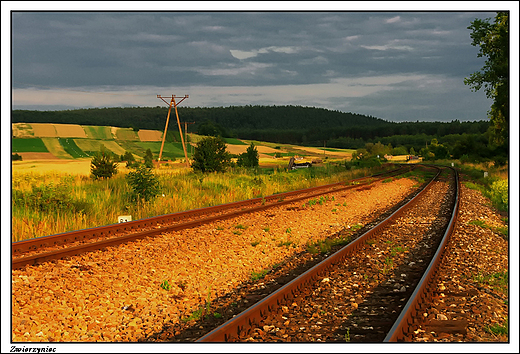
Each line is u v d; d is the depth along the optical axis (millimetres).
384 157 133000
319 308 7078
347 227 15219
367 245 11688
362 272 9133
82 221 14328
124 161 104812
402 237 12992
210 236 12812
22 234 11797
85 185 23734
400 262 10016
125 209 17562
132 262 9836
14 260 8875
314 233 14203
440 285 8117
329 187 30547
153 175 19531
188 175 33094
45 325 6555
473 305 7191
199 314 7035
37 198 15492
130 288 8266
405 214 17641
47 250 10719
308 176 40000
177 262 10094
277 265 10180
